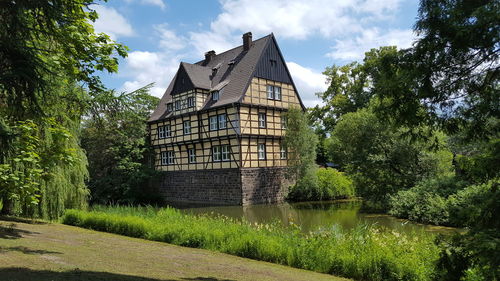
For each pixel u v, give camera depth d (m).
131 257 7.71
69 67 7.82
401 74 4.77
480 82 4.81
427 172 21.31
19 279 4.67
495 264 3.96
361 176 23.25
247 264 8.29
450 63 4.62
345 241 9.00
